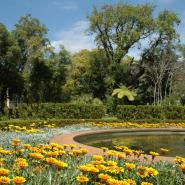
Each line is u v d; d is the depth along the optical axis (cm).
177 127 2197
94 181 409
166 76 4319
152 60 4212
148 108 2662
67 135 1406
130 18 4009
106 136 1739
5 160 536
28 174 434
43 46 3891
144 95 4319
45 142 1080
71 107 2523
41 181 412
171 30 4019
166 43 4144
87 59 4684
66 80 4319
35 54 3781
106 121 2294
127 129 1867
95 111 2578
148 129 1917
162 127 2178
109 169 437
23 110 2472
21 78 3694
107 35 4075
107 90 4184
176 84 4238
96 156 449
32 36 3916
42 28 3969
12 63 3456
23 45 3897
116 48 4047
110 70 4088
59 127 1856
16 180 331
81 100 3734
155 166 617
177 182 500
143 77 4338
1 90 3553
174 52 4206
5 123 1595
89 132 1634
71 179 428
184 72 4269
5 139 1059
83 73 4581
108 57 4181
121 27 4056
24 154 601
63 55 4109
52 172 436
